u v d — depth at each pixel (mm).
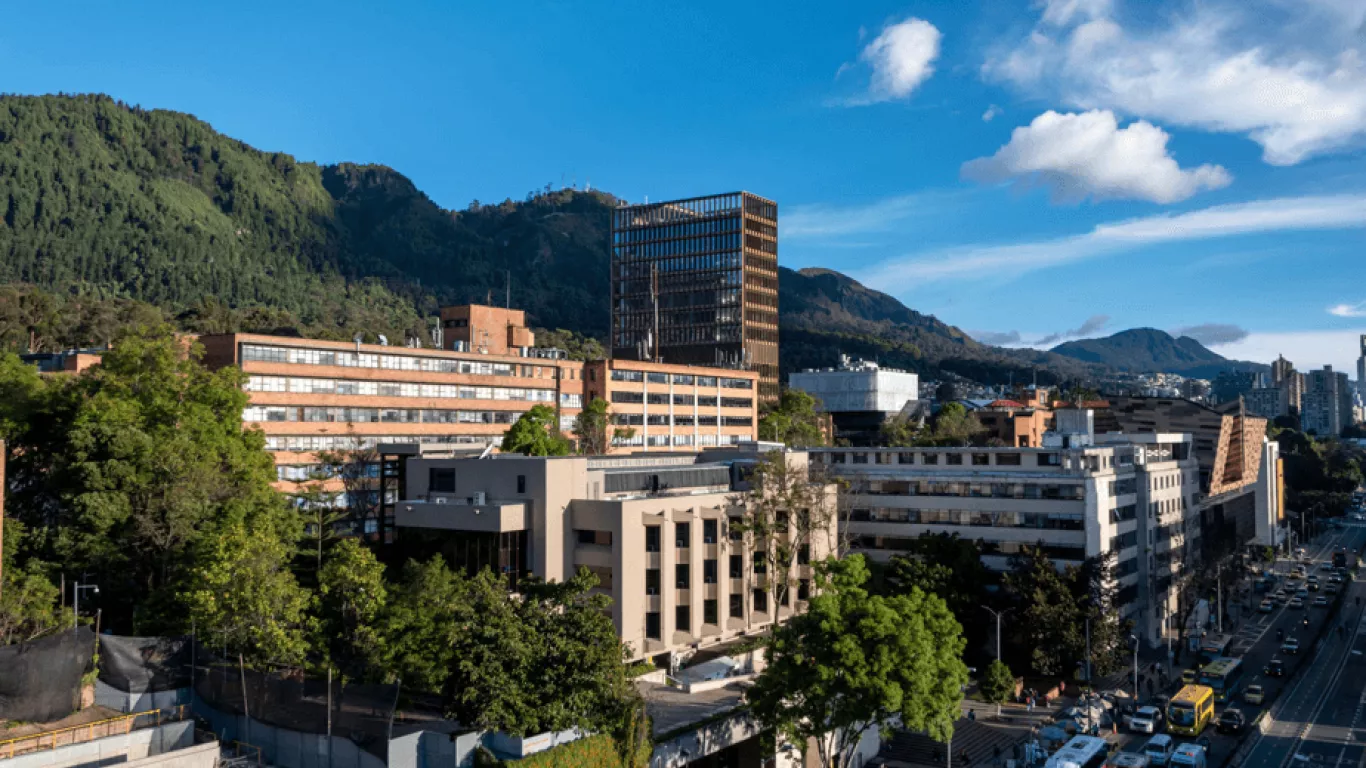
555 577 85062
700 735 69250
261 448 100875
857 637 66188
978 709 98875
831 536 107438
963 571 111750
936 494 125250
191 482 83062
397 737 56281
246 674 63250
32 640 62625
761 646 91500
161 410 91750
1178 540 149500
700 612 90562
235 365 112938
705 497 93938
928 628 70000
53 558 81312
